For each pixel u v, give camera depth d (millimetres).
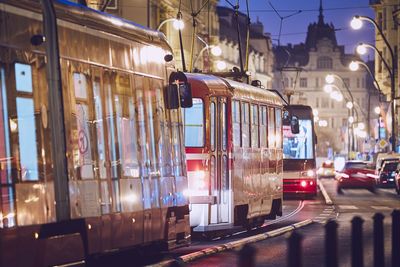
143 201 17844
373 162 85500
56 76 14094
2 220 12523
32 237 13219
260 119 30344
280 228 30750
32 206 13266
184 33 95688
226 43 135625
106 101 16297
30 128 13375
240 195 27344
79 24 15406
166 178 19406
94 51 15945
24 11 13547
